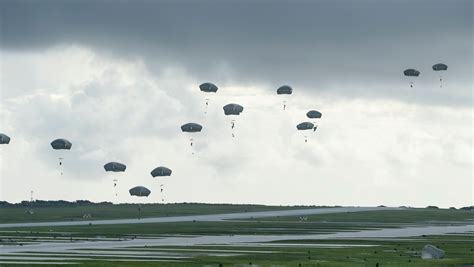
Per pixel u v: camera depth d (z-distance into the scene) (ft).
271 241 654.94
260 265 455.22
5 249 553.23
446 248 586.86
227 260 477.36
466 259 498.69
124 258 485.15
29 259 472.85
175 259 481.05
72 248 564.71
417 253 539.29
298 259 488.85
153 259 479.82
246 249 560.61
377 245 611.88
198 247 578.66
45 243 622.95
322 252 539.29
